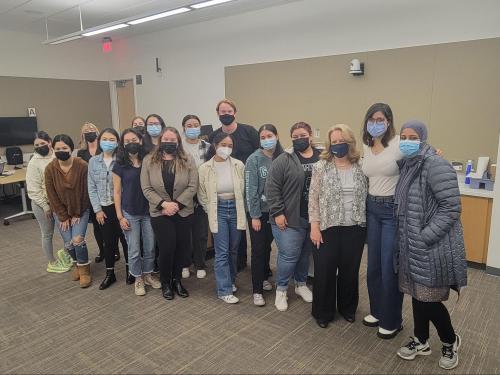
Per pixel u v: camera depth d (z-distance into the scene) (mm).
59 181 3137
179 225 2963
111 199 3148
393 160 2205
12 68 6695
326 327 2611
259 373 2168
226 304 2959
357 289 2652
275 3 5238
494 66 3744
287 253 2703
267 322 2695
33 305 2982
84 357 2334
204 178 2893
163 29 6898
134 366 2244
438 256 1948
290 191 2584
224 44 6109
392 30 4371
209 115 6586
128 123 8156
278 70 5473
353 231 2504
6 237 4707
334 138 2383
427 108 4223
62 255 3705
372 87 4602
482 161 3662
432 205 1976
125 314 2832
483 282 3305
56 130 7371
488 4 3713
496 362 2230
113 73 8078
